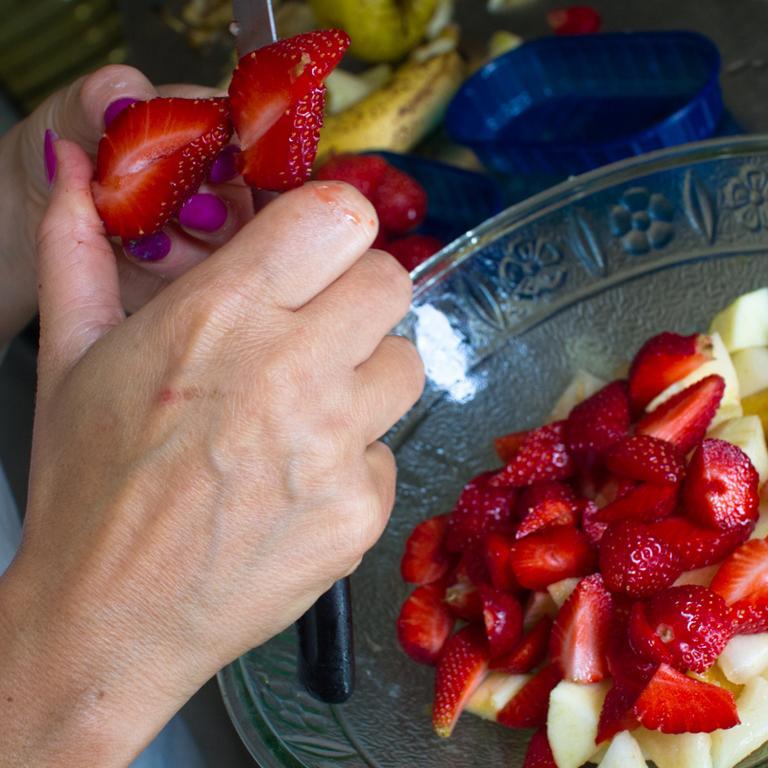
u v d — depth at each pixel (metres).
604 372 0.65
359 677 0.59
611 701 0.55
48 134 0.52
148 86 0.58
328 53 0.47
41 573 0.47
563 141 0.81
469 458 0.65
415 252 0.74
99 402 0.47
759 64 0.82
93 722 0.48
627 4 0.93
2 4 1.00
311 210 0.47
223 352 0.46
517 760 0.57
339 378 0.47
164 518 0.46
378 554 0.63
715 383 0.60
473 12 0.97
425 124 0.85
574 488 0.61
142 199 0.49
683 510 0.58
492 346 0.67
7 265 0.65
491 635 0.57
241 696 0.56
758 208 0.65
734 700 0.55
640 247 0.67
